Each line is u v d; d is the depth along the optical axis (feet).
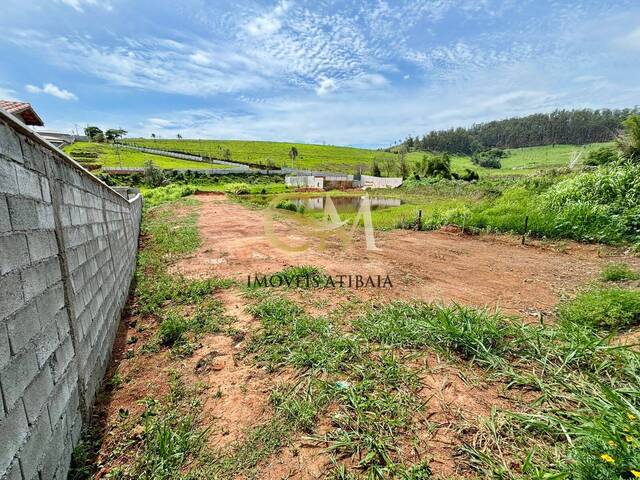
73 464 5.70
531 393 7.23
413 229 31.27
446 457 5.70
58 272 5.99
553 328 10.00
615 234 21.70
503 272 17.17
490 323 9.44
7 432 3.81
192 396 7.49
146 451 5.96
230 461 5.74
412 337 9.52
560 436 6.00
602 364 7.64
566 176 33.35
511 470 5.40
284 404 6.99
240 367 8.56
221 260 19.69
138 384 8.07
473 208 32.86
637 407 6.10
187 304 12.85
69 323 6.26
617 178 24.34
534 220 25.66
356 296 13.50
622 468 4.63
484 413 6.69
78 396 6.36
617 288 13.80
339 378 7.87
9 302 4.16
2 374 3.84
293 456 5.83
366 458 5.66
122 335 10.80
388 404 6.88
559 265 18.31
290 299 13.01
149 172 103.86
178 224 33.94
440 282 15.53
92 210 9.26
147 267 18.66
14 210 4.53
